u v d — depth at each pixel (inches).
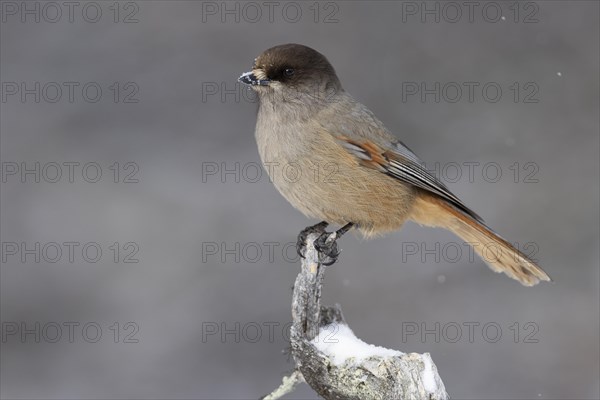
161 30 588.7
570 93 582.2
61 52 577.0
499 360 474.6
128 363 470.9
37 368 469.7
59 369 468.4
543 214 539.5
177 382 460.4
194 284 503.5
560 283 509.0
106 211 530.0
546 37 597.6
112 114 566.3
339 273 511.5
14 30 579.5
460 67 590.2
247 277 506.9
